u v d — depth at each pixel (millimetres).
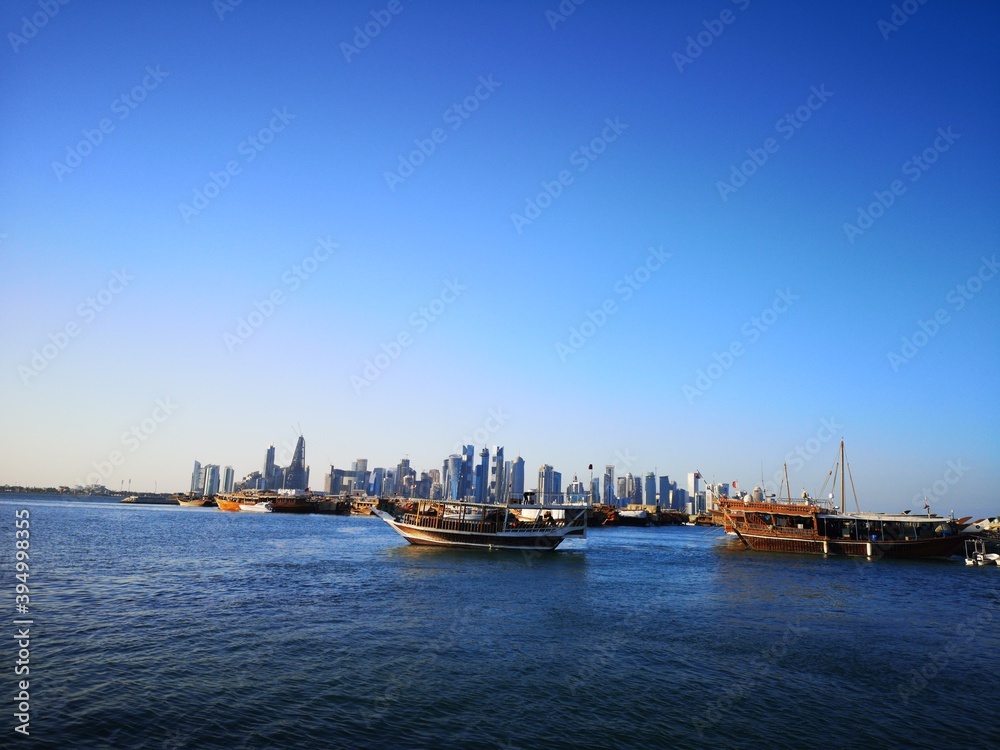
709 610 45250
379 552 80062
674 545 114125
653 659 31703
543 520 87312
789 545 93938
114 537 94062
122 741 20688
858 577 66188
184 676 27219
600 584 57312
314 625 37156
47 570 56531
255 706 24000
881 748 22062
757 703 25906
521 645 33719
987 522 88125
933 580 64688
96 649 30969
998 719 24906
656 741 22062
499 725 22953
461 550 83812
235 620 38031
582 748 21344
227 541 93500
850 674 30094
